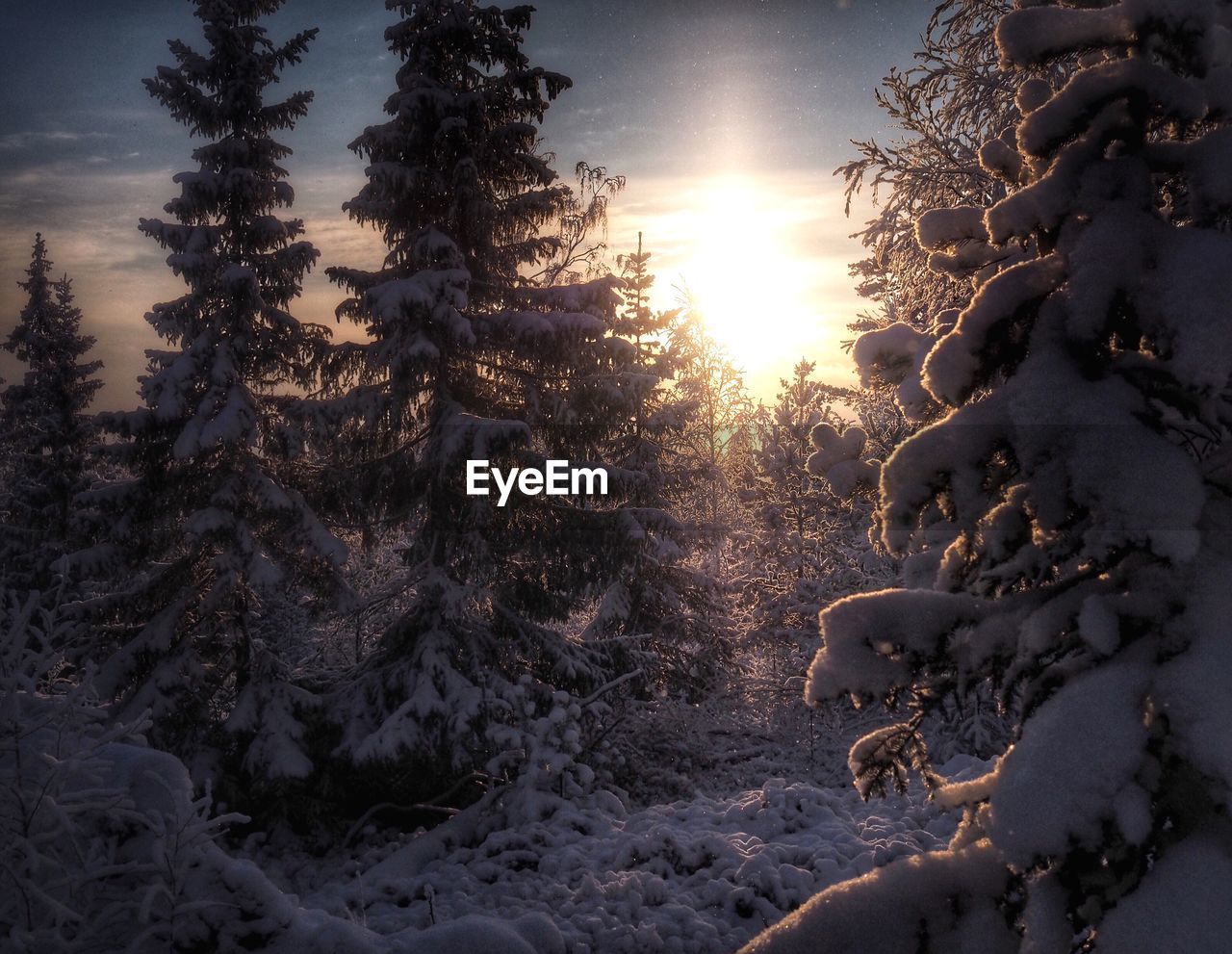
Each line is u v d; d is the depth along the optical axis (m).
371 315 14.70
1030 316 3.96
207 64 16.38
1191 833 3.22
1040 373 3.61
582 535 16.42
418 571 15.79
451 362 16.39
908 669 3.87
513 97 16.55
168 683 15.03
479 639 16.16
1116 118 3.78
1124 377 3.70
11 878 4.96
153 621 15.70
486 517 15.39
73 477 25.16
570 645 16.77
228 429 14.91
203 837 5.31
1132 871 3.21
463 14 15.83
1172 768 3.26
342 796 15.28
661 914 8.35
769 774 18.00
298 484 16.77
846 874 8.51
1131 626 3.50
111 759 5.81
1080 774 3.08
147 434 15.59
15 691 5.32
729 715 20.00
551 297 16.30
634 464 17.84
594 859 10.12
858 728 18.27
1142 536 3.25
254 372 16.44
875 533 4.44
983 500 3.68
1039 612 3.68
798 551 19.92
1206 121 3.80
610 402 15.97
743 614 20.64
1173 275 3.33
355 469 16.27
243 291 15.78
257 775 14.39
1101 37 3.68
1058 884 3.36
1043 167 4.05
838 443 6.08
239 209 16.08
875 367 6.04
